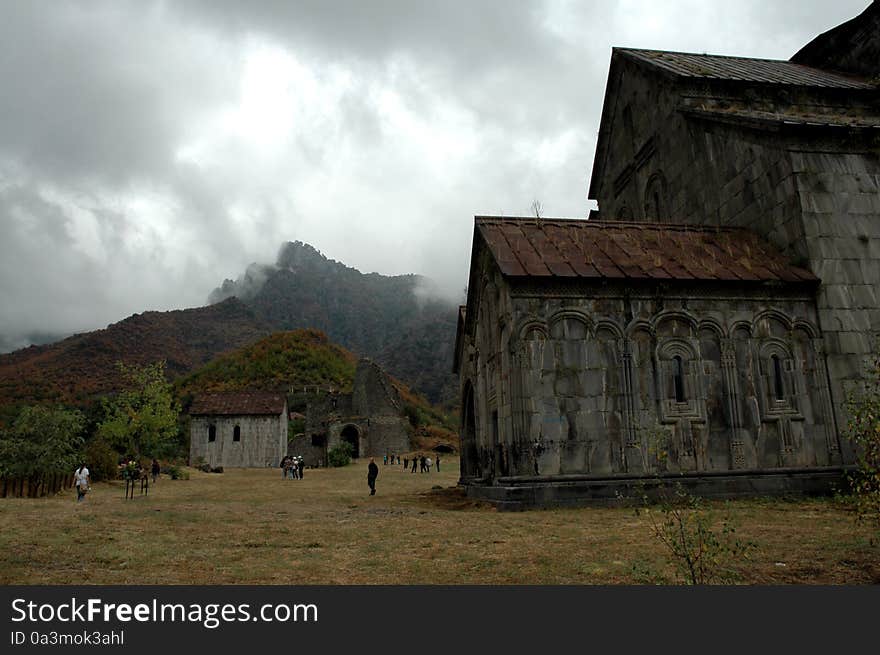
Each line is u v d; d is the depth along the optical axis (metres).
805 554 9.91
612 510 16.44
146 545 11.88
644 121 28.50
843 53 28.33
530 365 17.83
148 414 46.25
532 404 17.62
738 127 22.50
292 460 49.91
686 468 17.92
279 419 72.94
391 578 8.88
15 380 166.00
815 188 20.22
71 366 182.12
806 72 27.58
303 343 138.38
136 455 45.34
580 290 18.45
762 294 19.30
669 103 26.34
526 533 12.71
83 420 32.91
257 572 9.35
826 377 19.09
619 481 17.44
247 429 72.12
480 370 21.52
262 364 128.00
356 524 14.86
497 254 19.08
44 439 28.72
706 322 18.86
